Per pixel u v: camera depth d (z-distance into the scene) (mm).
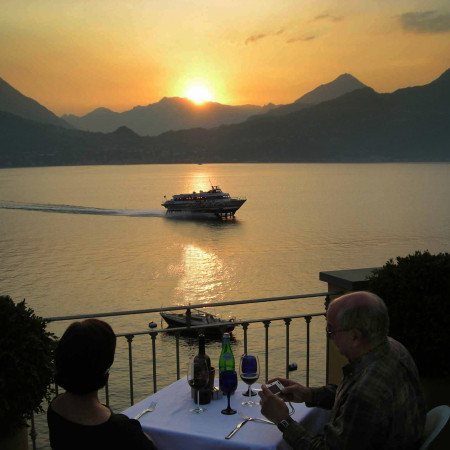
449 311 4473
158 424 3324
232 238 111875
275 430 3240
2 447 3820
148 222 139500
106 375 2531
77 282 72250
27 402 3703
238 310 57062
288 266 82000
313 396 3594
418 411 3014
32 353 3752
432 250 97250
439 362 4543
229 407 3504
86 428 2486
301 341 41812
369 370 2930
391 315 4633
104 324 2547
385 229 124812
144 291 67312
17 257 91750
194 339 43000
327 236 114375
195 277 74812
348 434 2826
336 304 3105
